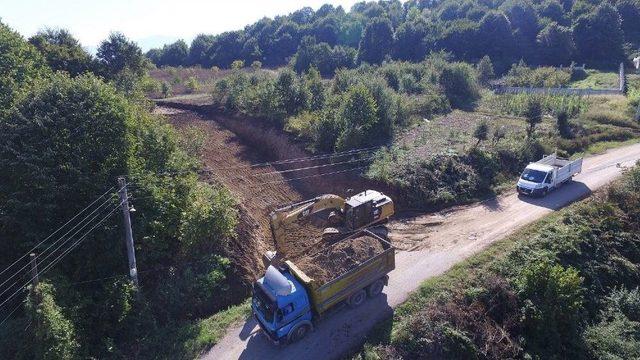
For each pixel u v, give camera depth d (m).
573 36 69.81
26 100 19.97
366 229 22.02
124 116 21.27
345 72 45.09
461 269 21.28
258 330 18.25
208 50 95.69
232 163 33.06
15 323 15.97
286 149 34.62
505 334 17.94
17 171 18.33
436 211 28.47
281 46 91.56
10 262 18.61
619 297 21.14
